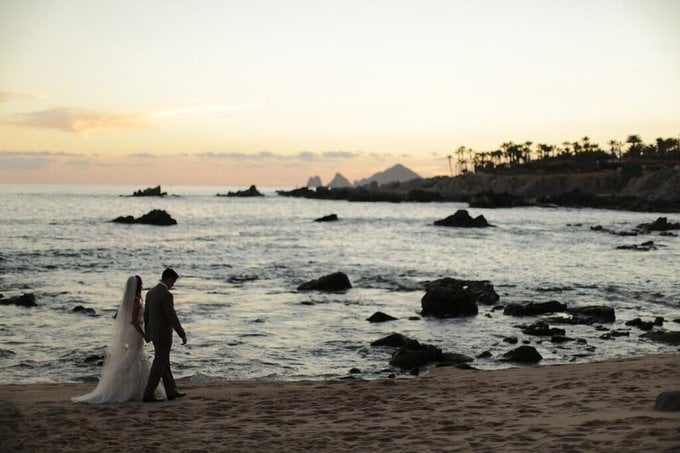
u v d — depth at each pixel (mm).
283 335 19766
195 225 86938
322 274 36812
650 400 8742
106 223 82312
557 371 13266
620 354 17281
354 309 25219
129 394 10102
